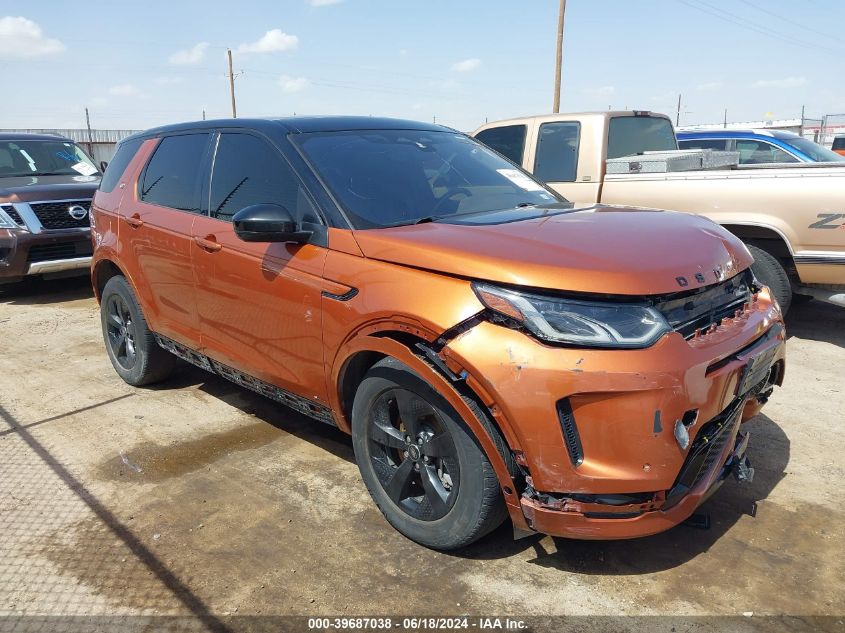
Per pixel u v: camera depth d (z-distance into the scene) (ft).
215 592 8.90
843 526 10.02
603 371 7.68
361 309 9.41
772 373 10.66
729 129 32.91
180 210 13.52
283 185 11.34
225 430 13.89
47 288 29.07
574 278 8.02
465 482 8.77
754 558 9.32
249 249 11.49
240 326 12.00
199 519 10.61
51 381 17.08
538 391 7.80
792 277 18.52
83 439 13.60
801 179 17.38
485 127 25.26
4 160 29.91
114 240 15.43
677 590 8.73
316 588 8.93
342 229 10.17
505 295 8.14
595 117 22.16
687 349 8.07
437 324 8.44
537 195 12.77
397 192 11.18
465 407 8.30
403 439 9.62
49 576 9.29
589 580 8.97
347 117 13.05
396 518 9.91
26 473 12.21
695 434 8.19
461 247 8.83
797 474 11.55
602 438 7.80
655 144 24.86
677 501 8.30
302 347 10.70
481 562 9.39
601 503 7.99
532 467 8.01
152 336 15.47
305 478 11.83
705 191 18.83
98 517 10.73
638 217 10.57
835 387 15.44
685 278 8.50
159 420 14.47
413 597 8.72
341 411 10.58
